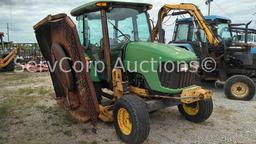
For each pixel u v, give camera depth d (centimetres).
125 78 522
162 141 469
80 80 490
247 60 831
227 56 840
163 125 543
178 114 611
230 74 866
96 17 542
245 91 746
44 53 603
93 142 468
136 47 500
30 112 639
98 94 567
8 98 790
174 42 974
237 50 839
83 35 581
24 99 770
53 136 497
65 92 579
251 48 884
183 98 470
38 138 489
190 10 790
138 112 430
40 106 687
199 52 884
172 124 549
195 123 554
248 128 527
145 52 486
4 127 543
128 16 543
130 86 520
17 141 477
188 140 473
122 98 460
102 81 568
